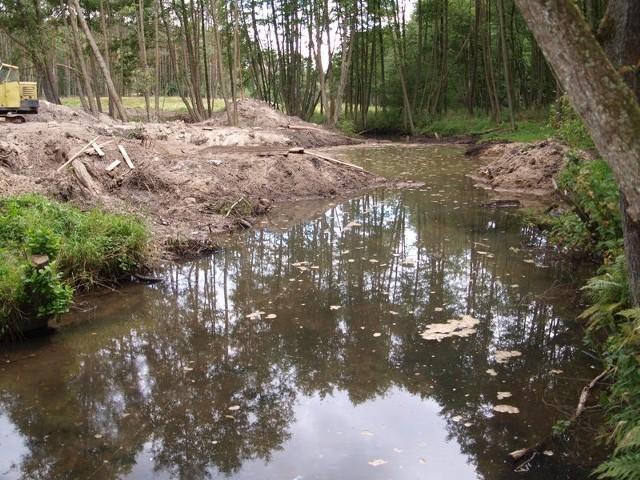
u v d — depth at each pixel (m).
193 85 35.69
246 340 6.55
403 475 4.10
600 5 19.62
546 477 4.04
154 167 12.99
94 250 8.25
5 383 5.55
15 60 29.17
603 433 4.36
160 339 6.62
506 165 16.78
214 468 4.21
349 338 6.57
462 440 4.54
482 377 5.59
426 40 38.31
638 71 4.25
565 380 5.48
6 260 6.84
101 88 46.97
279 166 15.34
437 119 35.50
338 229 11.71
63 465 4.27
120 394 5.36
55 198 10.27
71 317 7.26
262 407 5.10
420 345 6.35
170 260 9.48
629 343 4.23
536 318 7.03
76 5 21.77
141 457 4.37
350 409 5.05
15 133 12.85
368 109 42.25
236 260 9.68
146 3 29.77
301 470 4.17
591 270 8.60
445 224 11.97
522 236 10.88
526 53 34.53
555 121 20.62
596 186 8.17
